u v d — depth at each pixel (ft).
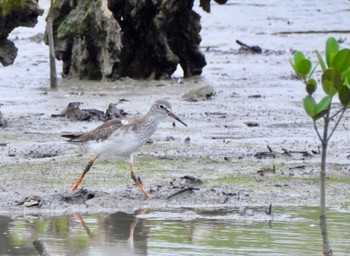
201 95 72.33
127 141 44.29
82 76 81.25
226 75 85.20
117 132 44.21
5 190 44.01
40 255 33.45
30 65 91.81
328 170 48.85
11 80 82.23
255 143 56.03
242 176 47.42
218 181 46.24
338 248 34.27
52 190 44.04
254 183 45.98
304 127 61.52
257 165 50.14
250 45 105.81
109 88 77.00
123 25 80.23
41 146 54.24
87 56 80.48
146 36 80.48
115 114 63.82
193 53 82.99
